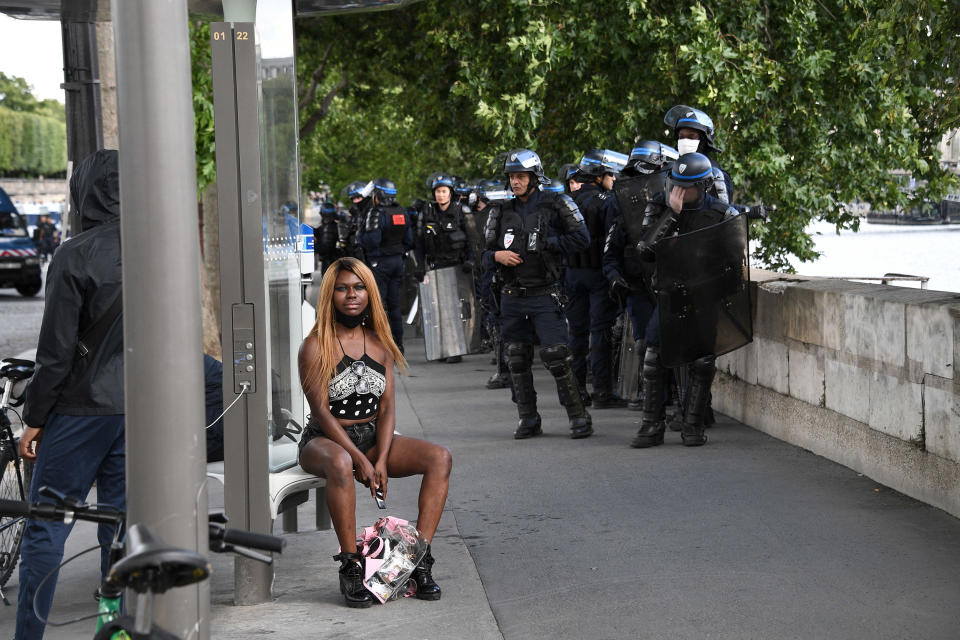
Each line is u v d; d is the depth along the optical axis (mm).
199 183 11938
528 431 8859
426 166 27953
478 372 13391
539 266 8594
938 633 4363
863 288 7336
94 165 4574
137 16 3105
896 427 6582
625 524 6148
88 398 4504
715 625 4543
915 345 6301
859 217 14156
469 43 14180
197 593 3248
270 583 5086
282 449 5707
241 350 4969
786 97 12828
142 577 2098
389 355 5285
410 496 7152
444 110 18312
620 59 12828
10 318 25531
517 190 8656
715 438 8445
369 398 5180
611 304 10086
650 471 7398
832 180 13680
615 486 7031
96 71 8125
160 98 3121
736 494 6676
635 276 8664
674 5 12516
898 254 13344
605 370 10195
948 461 6031
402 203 33156
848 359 7168
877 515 6094
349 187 15703
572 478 7320
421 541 5074
